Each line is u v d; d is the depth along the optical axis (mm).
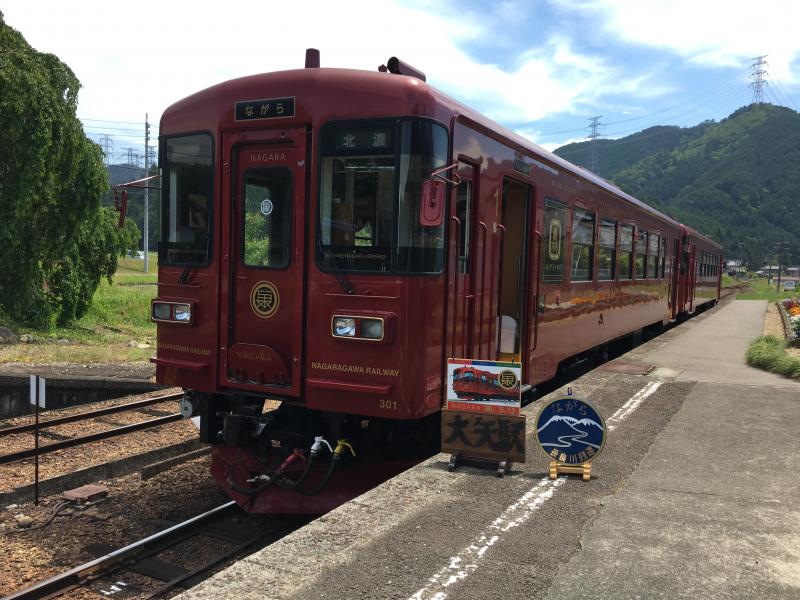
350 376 5000
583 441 4875
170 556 5199
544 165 7633
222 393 5641
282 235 5340
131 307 23719
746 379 9031
